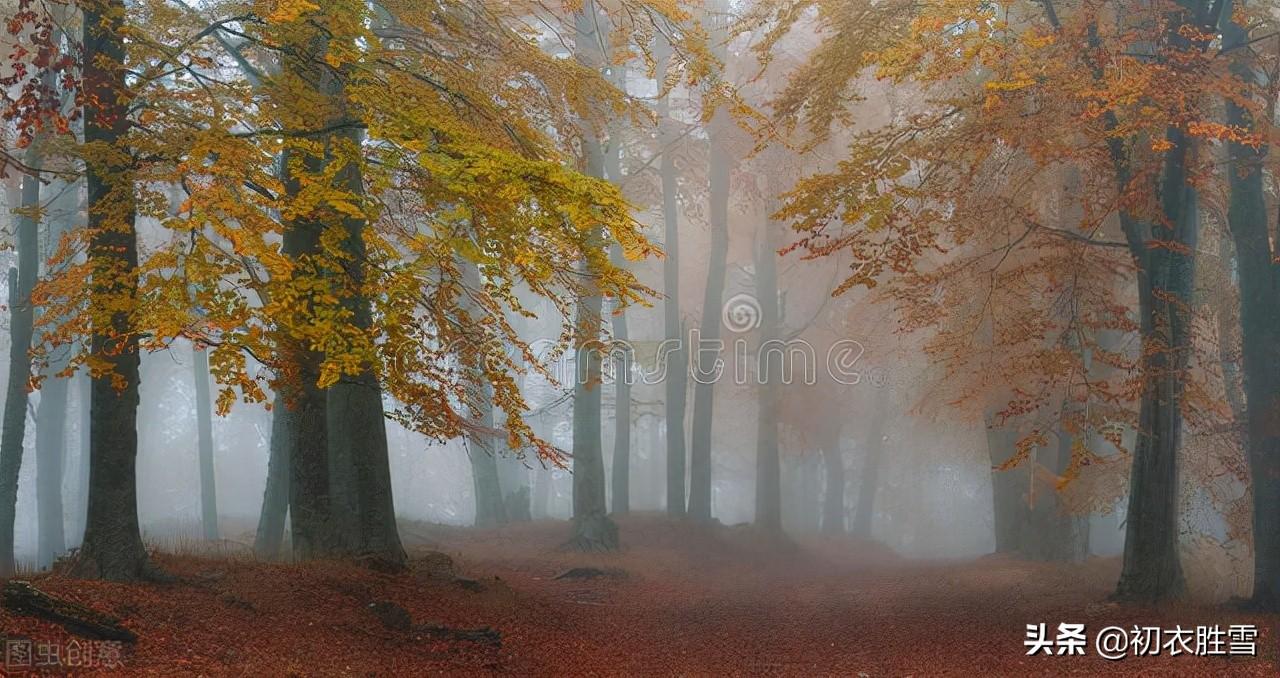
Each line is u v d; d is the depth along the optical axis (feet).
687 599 59.26
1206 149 52.26
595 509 80.89
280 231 30.50
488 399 43.83
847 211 43.78
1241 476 58.18
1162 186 47.44
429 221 35.96
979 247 62.08
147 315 29.17
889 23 46.11
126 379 33.37
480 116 38.34
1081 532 75.41
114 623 27.02
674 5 42.06
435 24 41.34
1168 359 47.16
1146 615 45.14
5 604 26.25
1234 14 41.57
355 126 35.50
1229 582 61.82
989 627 46.62
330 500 46.19
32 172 33.01
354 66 35.55
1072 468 46.93
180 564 37.99
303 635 31.65
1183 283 47.47
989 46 39.55
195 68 47.21
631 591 60.59
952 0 39.42
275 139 34.60
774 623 51.24
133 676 24.11
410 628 35.68
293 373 33.83
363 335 31.14
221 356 29.30
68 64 31.96
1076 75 40.06
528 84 43.73
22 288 58.95
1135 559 48.60
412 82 35.55
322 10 34.24
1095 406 55.01
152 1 36.32
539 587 57.77
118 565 33.47
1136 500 48.75
